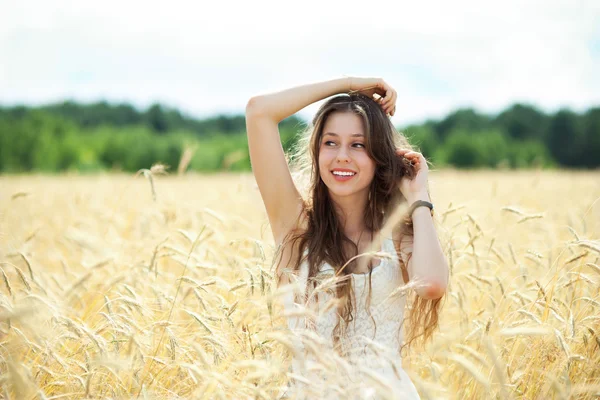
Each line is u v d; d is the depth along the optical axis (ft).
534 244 16.15
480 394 9.15
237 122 280.72
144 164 180.55
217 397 7.32
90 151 183.21
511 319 10.48
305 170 10.76
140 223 17.30
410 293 10.21
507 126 261.03
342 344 8.59
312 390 7.10
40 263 17.12
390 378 8.61
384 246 9.32
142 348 9.07
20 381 6.87
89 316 10.81
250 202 25.40
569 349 8.98
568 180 61.31
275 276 9.65
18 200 27.14
